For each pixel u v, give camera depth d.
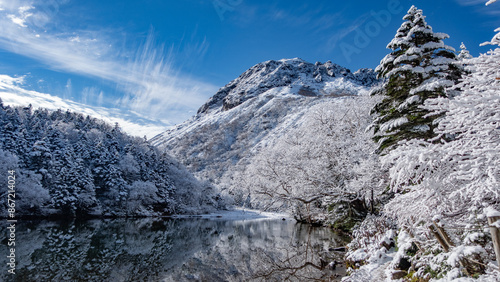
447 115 5.48
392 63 15.95
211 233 30.66
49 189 45.78
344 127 26.56
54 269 14.62
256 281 12.36
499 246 4.44
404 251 8.36
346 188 21.39
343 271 12.67
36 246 20.56
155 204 62.28
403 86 15.34
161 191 63.16
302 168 24.06
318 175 22.98
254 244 22.06
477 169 4.59
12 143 47.12
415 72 14.20
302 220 35.72
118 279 13.20
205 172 130.88
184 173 75.44
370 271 9.35
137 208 55.94
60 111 84.62
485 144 4.85
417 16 15.33
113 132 78.62
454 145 4.99
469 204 5.95
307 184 23.83
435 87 12.52
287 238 23.70
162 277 13.47
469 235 5.93
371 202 20.97
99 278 13.31
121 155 64.69
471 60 5.48
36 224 35.16
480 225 5.85
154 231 32.41
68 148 50.12
